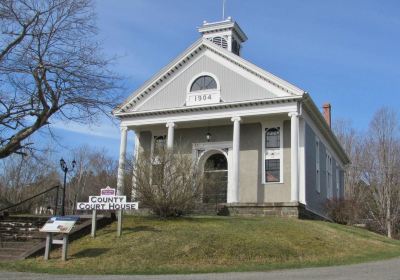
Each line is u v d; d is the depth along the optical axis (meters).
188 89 34.31
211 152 35.31
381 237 27.22
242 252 16.62
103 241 17.31
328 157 41.88
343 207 37.84
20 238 18.00
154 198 20.84
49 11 18.00
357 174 58.16
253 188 33.03
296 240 19.14
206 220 21.38
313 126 36.03
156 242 17.03
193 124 35.12
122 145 35.19
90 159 63.81
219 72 33.84
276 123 33.59
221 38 38.84
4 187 48.56
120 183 22.06
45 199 52.41
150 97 35.47
